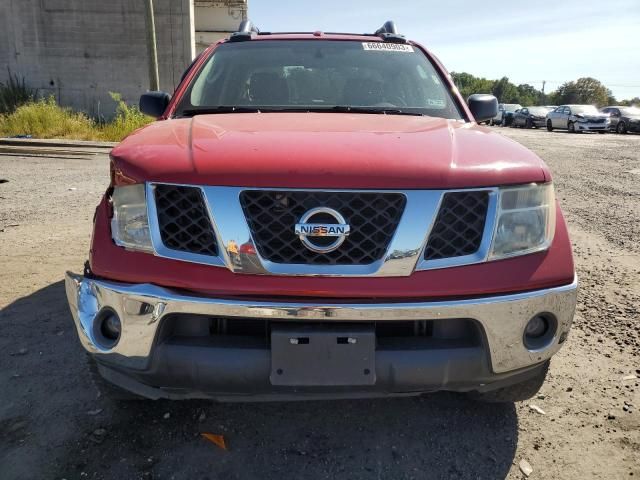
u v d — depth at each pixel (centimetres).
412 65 346
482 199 197
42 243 514
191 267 192
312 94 318
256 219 190
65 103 1933
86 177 899
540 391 277
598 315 369
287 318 187
